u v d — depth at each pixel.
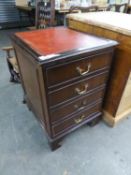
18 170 1.03
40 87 0.86
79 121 1.18
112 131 1.31
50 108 0.91
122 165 1.08
